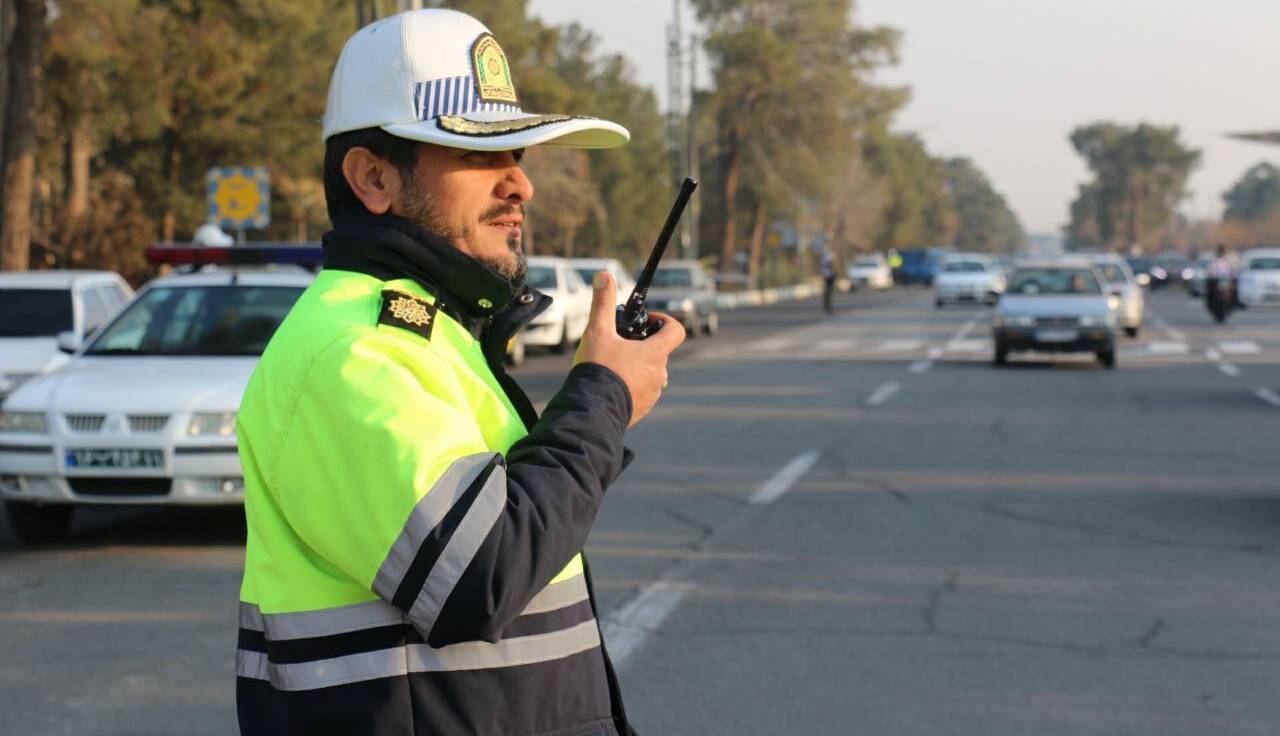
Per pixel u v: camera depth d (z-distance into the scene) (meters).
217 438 9.58
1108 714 6.03
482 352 2.31
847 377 23.62
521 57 59.41
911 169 168.25
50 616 7.89
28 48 25.94
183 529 10.54
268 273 11.45
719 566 8.95
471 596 1.99
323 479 2.06
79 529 10.57
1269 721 5.94
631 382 2.25
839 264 103.75
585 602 2.23
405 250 2.22
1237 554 9.28
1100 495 11.64
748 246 99.06
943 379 23.11
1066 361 27.22
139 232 32.88
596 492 2.14
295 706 2.10
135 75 35.75
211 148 40.81
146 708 6.25
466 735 2.08
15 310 15.74
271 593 2.13
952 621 7.58
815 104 79.88
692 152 54.94
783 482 12.41
